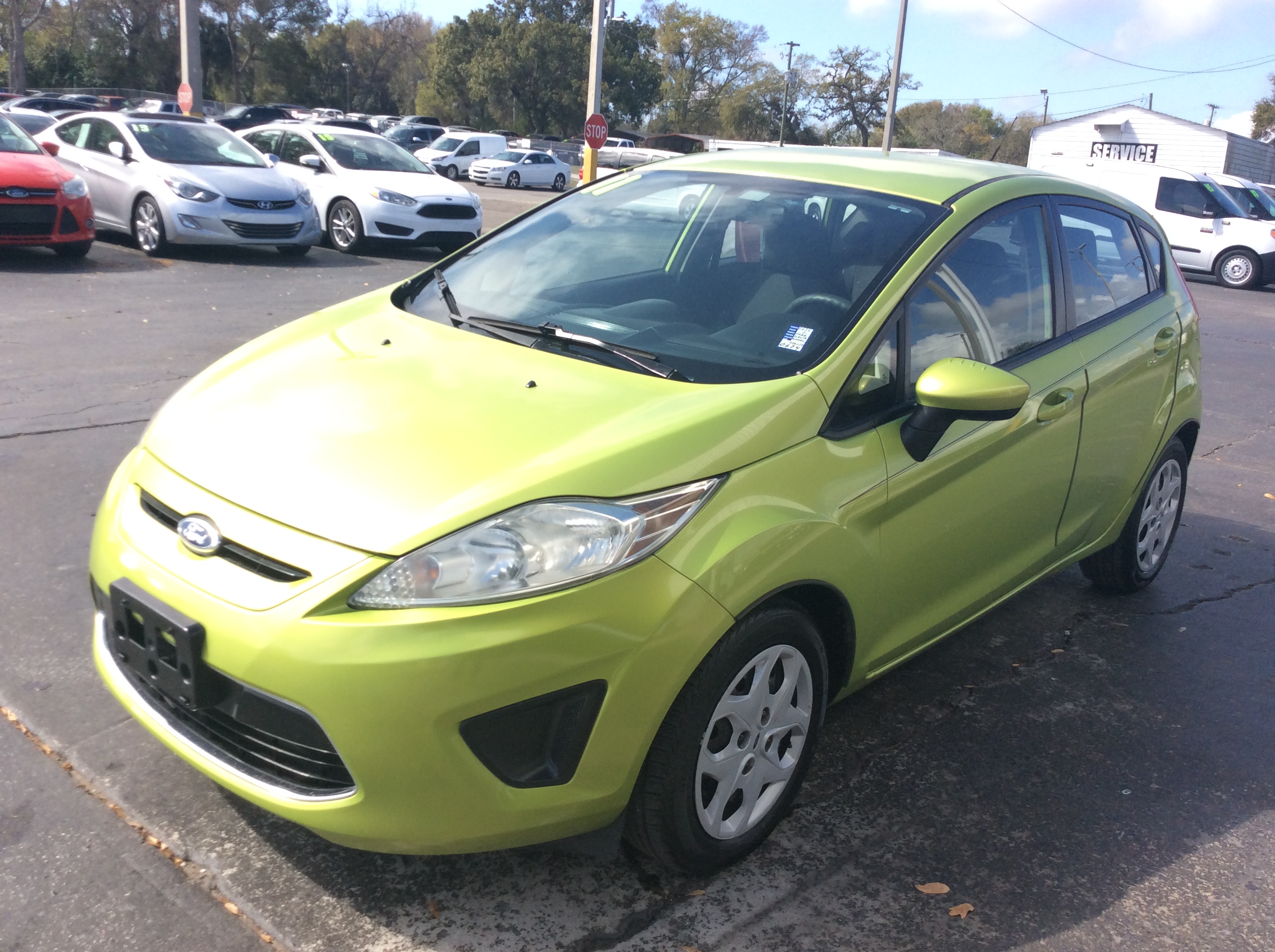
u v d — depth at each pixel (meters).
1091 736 3.30
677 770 2.25
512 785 2.09
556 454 2.22
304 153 13.45
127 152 11.18
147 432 2.68
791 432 2.47
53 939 2.16
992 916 2.45
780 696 2.51
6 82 64.31
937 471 2.81
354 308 3.32
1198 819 2.91
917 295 2.88
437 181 13.38
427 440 2.30
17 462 4.79
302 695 2.00
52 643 3.30
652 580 2.13
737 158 3.63
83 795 2.60
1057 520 3.55
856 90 77.75
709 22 84.06
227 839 2.49
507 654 2.00
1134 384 3.78
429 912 2.31
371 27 83.25
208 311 8.44
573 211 3.66
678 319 2.92
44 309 8.00
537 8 68.00
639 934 2.30
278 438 2.37
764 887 2.48
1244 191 18.95
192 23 22.67
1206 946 2.42
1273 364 10.49
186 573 2.18
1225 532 5.36
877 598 2.73
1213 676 3.77
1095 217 3.86
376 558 2.03
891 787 2.94
